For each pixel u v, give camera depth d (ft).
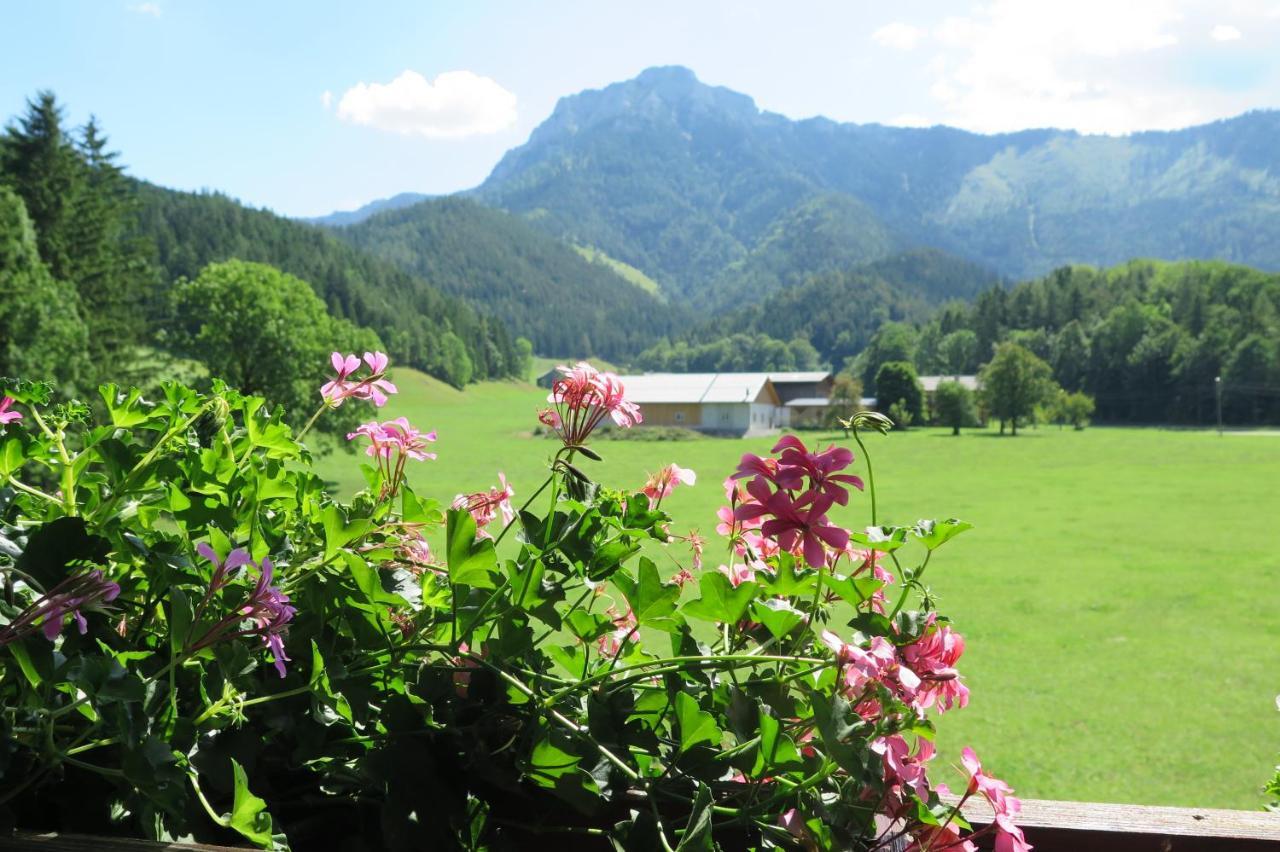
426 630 3.21
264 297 129.39
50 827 2.57
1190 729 37.52
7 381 3.23
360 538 3.17
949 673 2.91
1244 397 331.36
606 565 3.18
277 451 3.65
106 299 109.91
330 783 2.80
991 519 113.60
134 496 3.21
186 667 2.83
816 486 3.08
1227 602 67.21
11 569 2.51
